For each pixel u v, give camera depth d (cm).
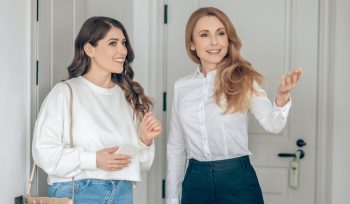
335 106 288
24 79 204
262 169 310
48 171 182
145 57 311
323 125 299
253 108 215
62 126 187
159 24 316
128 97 212
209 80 222
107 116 196
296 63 305
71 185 186
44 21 221
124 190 197
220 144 217
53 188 189
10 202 193
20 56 201
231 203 215
